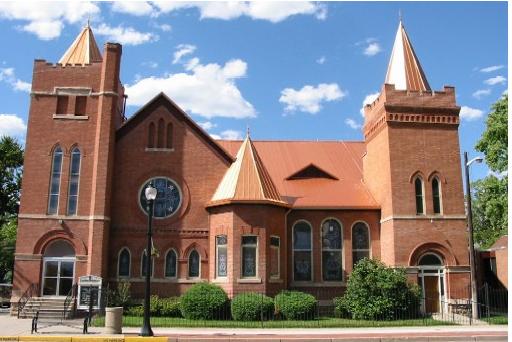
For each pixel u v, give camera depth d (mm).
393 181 29797
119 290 28125
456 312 28391
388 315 26219
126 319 24672
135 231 29844
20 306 27469
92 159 29766
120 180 30359
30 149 29609
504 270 35250
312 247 31578
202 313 25344
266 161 36156
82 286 27484
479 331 21656
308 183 34125
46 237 28672
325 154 37406
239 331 21234
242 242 28031
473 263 27609
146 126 31250
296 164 36000
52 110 30188
